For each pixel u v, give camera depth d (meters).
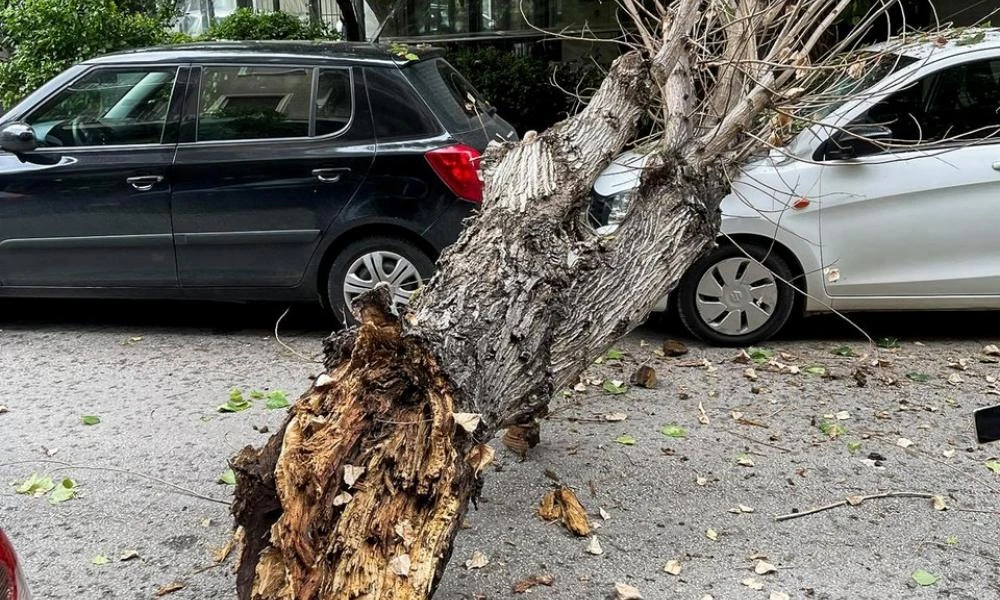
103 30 8.90
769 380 5.40
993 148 5.59
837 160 5.58
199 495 4.02
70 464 4.32
